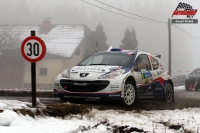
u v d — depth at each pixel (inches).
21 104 397.1
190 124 364.5
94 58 574.9
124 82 501.7
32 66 406.9
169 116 433.1
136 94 533.6
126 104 507.5
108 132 329.4
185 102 655.1
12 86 2551.7
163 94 613.9
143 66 569.0
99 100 537.0
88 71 508.4
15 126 318.7
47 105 413.1
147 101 618.5
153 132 323.0
